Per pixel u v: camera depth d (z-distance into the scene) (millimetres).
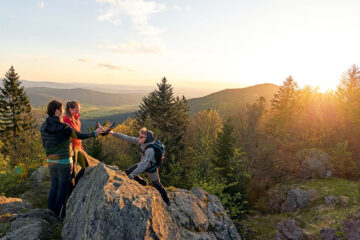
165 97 44219
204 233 5215
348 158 27219
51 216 4371
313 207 21188
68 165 4211
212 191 22609
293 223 17828
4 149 36469
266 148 39000
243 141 43250
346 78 36344
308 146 34562
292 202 24078
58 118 3934
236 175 28484
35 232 3541
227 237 5996
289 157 34750
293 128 38531
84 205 3625
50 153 4066
